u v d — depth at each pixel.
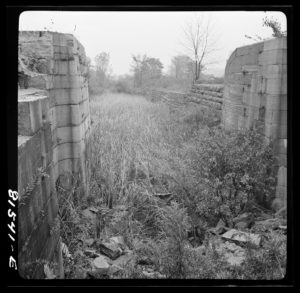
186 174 4.53
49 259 2.88
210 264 2.91
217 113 6.68
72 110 4.85
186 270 2.88
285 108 4.48
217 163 4.35
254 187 4.35
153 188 4.58
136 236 3.75
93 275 3.12
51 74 4.52
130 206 4.30
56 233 3.21
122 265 3.19
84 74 5.87
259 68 4.97
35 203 2.57
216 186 4.20
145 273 3.01
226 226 4.04
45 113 3.19
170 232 3.28
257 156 4.39
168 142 5.65
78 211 4.45
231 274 2.84
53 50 4.64
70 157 4.91
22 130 2.64
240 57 5.64
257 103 4.98
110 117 6.50
